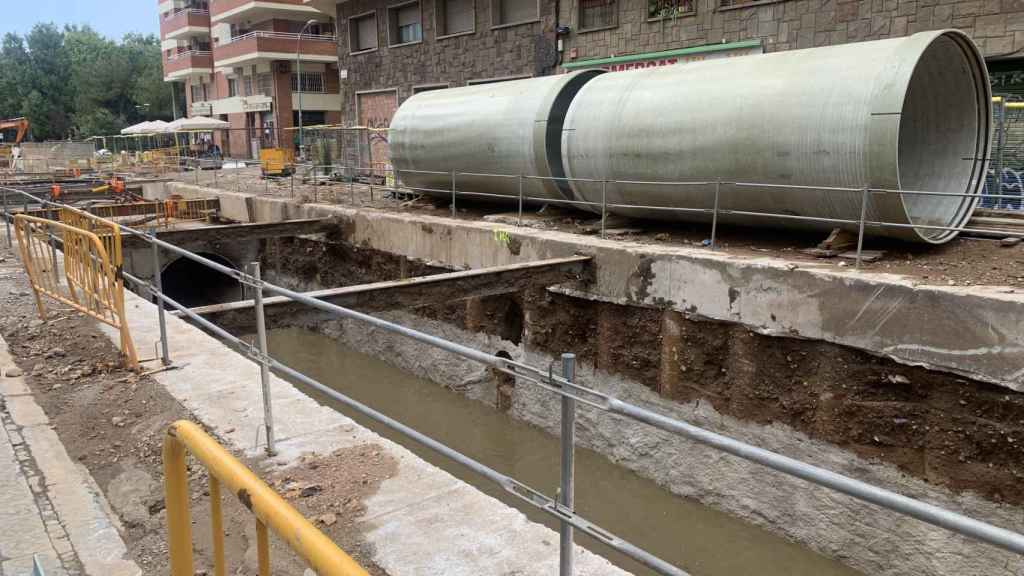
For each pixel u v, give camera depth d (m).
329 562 1.57
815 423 7.39
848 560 7.07
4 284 9.98
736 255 8.35
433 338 3.01
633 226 11.01
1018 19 11.50
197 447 2.14
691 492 8.55
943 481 6.46
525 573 3.49
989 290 6.23
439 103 13.92
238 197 18.97
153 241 6.35
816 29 14.05
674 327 8.62
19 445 4.96
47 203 10.19
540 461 9.83
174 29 55.59
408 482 4.38
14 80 75.56
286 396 5.80
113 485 4.46
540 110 11.64
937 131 9.39
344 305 7.25
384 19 26.52
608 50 18.20
